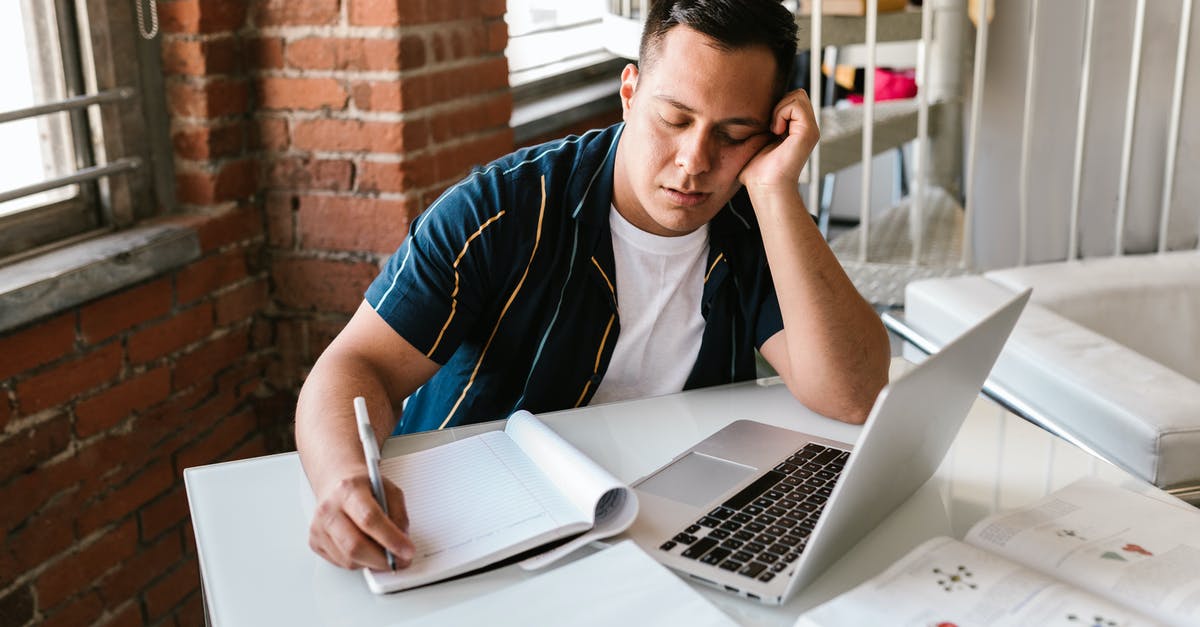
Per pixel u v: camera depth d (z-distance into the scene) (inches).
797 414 46.9
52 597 65.2
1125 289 74.6
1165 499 38.1
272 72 77.8
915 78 141.0
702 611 30.5
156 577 74.7
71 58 69.6
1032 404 62.9
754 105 43.8
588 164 49.3
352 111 76.9
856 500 32.6
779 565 33.5
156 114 74.9
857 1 103.2
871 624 29.4
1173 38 88.8
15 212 66.0
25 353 61.4
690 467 40.6
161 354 72.8
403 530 33.9
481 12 84.3
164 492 74.7
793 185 46.6
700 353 52.0
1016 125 99.2
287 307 83.4
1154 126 91.2
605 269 49.5
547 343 49.7
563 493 36.7
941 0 113.4
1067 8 92.0
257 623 30.9
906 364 54.0
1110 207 94.6
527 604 30.9
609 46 111.3
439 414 51.5
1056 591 30.6
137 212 74.3
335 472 35.7
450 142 82.7
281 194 80.7
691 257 50.6
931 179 121.3
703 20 42.1
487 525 35.1
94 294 64.8
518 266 48.8
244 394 82.9
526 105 111.3
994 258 104.5
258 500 38.4
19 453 61.9
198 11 72.7
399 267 47.6
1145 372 60.3
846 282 47.2
